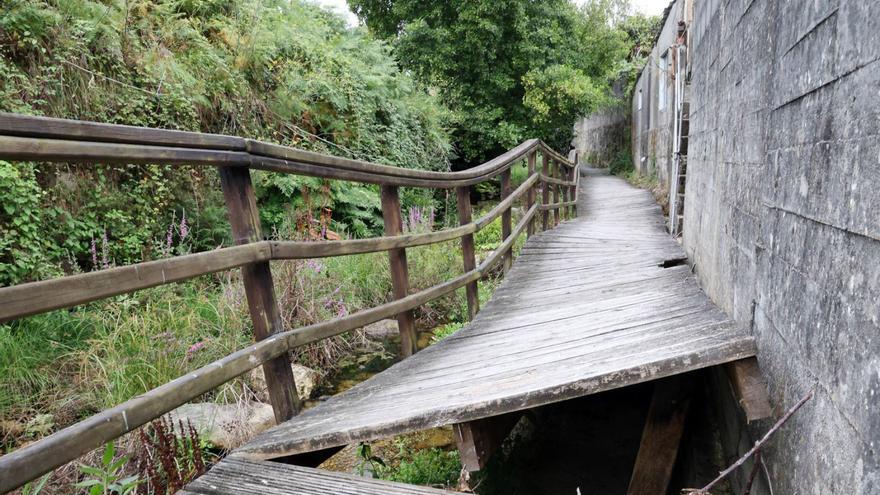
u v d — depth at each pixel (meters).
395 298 2.83
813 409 1.33
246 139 1.81
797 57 1.55
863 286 1.08
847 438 1.12
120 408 1.39
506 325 3.13
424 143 10.27
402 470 2.78
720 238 2.71
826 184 1.29
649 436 2.52
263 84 6.88
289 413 2.14
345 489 1.67
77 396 3.02
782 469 1.54
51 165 4.31
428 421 1.87
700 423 2.92
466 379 2.23
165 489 1.95
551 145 14.48
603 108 21.31
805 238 1.44
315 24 8.54
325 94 7.49
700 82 3.94
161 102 5.26
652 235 6.18
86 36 4.68
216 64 6.07
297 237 5.20
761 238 1.89
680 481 2.69
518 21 11.59
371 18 13.98
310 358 4.12
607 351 2.15
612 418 3.59
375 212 8.22
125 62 5.13
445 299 5.45
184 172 5.38
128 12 5.20
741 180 2.26
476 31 11.55
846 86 1.19
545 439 3.39
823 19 1.34
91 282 1.29
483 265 3.82
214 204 5.74
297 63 7.24
